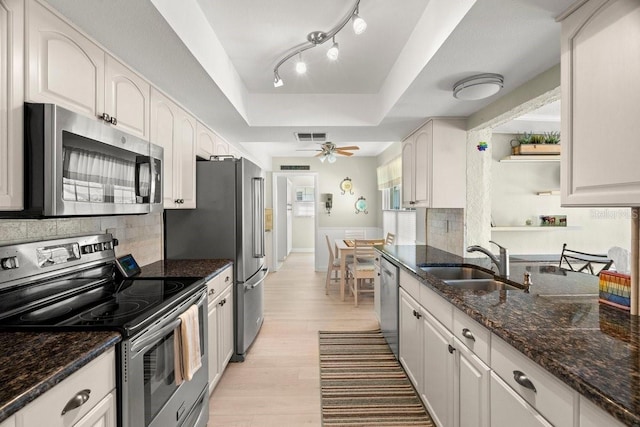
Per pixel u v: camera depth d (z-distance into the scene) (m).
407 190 3.52
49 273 1.51
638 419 0.64
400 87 2.35
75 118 1.22
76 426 0.94
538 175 3.29
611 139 1.06
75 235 1.74
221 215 2.80
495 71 1.91
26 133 1.10
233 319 2.75
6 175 1.04
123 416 1.15
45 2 1.20
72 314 1.31
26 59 1.11
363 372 2.57
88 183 1.31
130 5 1.26
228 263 2.61
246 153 5.04
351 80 2.84
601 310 1.33
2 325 1.17
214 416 2.04
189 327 1.62
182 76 1.96
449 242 3.10
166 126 2.23
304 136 3.63
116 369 1.15
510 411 1.11
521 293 1.61
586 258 2.63
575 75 1.21
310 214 9.98
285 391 2.31
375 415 2.04
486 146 2.79
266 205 6.74
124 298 1.56
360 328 3.49
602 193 1.11
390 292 2.88
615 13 1.04
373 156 6.88
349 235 6.84
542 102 2.03
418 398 2.22
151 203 1.81
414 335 2.21
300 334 3.34
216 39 2.08
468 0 1.31
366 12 1.86
